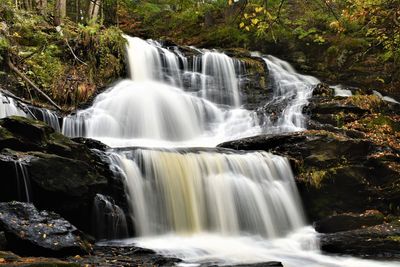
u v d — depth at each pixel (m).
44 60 13.22
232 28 20.72
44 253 6.25
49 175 7.62
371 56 18.55
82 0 20.72
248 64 17.38
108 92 13.69
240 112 15.16
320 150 10.90
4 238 6.24
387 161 10.66
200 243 8.51
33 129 8.06
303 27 19.97
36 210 6.86
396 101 17.22
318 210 10.37
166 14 24.56
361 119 13.99
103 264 6.14
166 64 16.33
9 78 11.73
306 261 7.95
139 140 12.91
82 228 8.15
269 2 16.47
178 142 13.43
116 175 8.66
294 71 18.98
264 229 9.70
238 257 7.71
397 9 9.17
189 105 14.57
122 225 8.52
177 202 9.14
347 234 8.74
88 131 12.18
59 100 12.77
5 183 7.45
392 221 9.59
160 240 8.52
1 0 13.20
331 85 17.97
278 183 10.30
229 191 9.64
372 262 7.87
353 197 10.42
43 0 17.62
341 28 10.36
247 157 10.20
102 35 14.95
